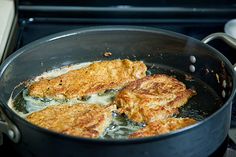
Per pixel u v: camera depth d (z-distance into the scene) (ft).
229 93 1.86
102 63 2.19
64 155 1.56
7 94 1.98
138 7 2.71
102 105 1.98
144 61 2.28
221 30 2.65
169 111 1.93
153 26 2.66
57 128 1.77
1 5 2.46
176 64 2.22
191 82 2.15
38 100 2.03
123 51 2.27
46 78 2.16
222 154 1.80
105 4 2.70
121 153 1.51
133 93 2.00
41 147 1.59
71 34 2.16
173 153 1.57
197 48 2.10
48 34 2.57
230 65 1.90
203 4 2.73
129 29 2.19
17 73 2.05
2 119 1.70
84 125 1.79
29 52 2.07
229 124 1.81
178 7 2.73
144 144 1.50
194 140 1.59
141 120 1.89
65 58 2.23
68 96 2.03
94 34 2.20
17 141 1.64
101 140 1.47
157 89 2.04
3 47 2.22
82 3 2.69
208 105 2.01
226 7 2.74
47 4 2.69
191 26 2.68
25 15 2.69
